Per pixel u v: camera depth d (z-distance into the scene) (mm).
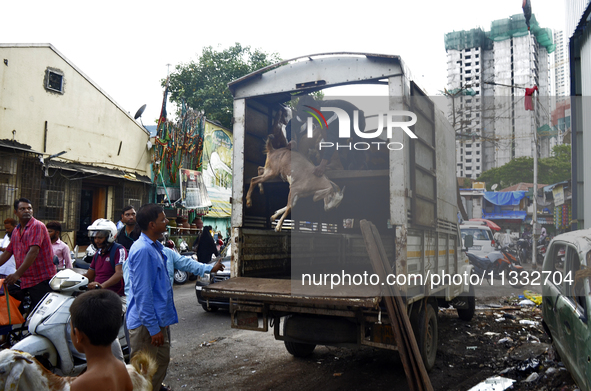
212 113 23578
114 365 1878
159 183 16672
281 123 6676
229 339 6242
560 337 4008
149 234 3463
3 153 10594
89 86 13391
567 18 10758
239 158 5188
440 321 7559
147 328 3207
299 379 4594
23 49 11289
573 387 3891
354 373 4781
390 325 3812
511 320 7555
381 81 4477
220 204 21547
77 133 12969
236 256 5012
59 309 3520
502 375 4609
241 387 4359
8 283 4469
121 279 4383
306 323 4324
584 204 9773
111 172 13898
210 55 24953
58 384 2107
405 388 4316
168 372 4820
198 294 8023
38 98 11734
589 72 9453
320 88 4898
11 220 6379
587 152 9680
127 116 15062
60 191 12305
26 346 3314
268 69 5031
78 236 13578
